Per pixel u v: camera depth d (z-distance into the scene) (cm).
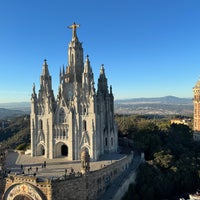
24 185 10988
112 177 13250
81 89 15362
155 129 19888
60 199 10769
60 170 12619
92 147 14588
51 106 15488
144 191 13475
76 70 16362
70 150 14925
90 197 11669
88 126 14750
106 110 16425
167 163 15525
